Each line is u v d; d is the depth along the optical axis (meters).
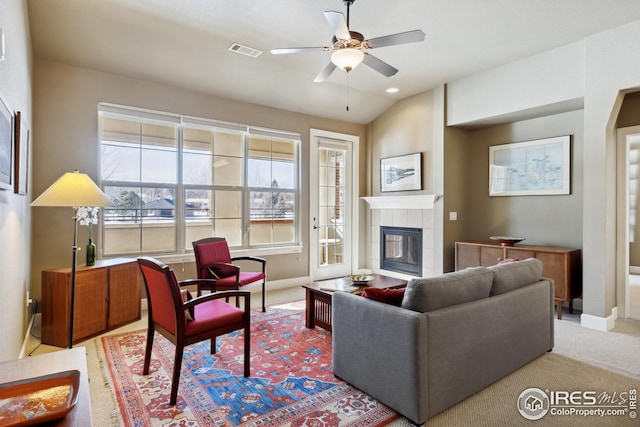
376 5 2.74
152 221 3.90
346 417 1.90
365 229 5.89
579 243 3.83
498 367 2.23
